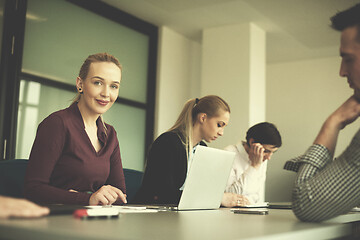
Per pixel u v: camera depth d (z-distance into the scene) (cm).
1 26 351
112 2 451
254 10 457
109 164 182
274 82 669
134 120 486
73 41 413
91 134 178
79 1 419
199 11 468
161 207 154
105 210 98
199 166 155
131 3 454
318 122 627
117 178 192
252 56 493
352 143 107
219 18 488
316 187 106
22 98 361
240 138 483
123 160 470
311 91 637
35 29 375
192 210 153
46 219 83
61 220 83
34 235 67
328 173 107
